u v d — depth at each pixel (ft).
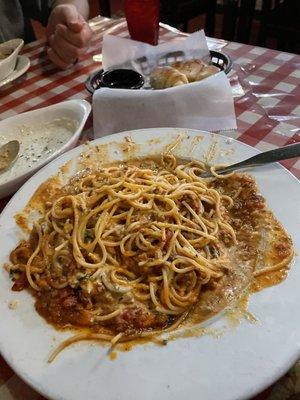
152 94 3.51
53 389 1.71
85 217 2.51
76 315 2.06
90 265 2.29
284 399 1.86
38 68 5.03
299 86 4.15
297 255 2.17
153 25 4.96
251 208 2.58
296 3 7.59
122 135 3.28
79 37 4.75
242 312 1.94
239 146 3.03
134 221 2.54
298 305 1.94
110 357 1.83
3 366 2.00
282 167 2.71
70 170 3.01
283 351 1.75
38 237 2.52
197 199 2.69
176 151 3.12
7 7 6.17
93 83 4.34
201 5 7.88
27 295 2.17
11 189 3.00
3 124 3.67
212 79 3.56
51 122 3.74
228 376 1.70
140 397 1.67
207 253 2.44
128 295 2.19
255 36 8.73
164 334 1.94
